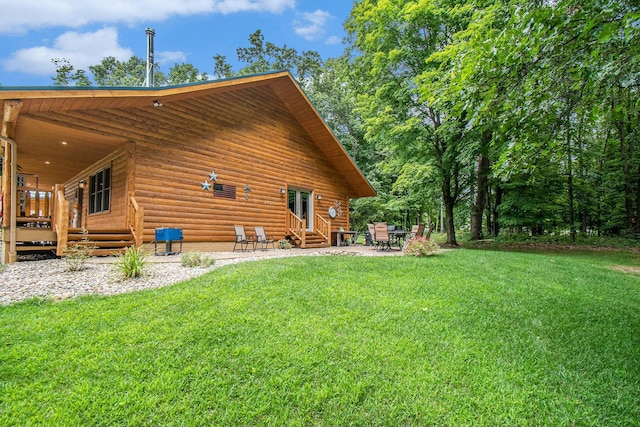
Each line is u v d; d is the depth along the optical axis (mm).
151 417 1881
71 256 5457
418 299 4105
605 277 6277
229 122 9766
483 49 2957
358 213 23719
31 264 6004
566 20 2621
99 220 9281
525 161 3508
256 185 10562
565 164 14734
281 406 2014
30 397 2000
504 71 3051
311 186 13008
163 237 7484
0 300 3658
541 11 2672
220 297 3787
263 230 10352
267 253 8750
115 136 7312
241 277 4664
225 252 8875
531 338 3096
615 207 16750
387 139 13953
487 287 4875
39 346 2570
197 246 8766
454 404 2082
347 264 6160
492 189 18812
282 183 11578
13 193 6316
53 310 3332
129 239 7375
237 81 8781
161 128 8117
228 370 2344
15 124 6480
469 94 3215
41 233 6672
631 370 2574
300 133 12516
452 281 5156
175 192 8312
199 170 8898
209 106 9227
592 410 2066
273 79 10242
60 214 6340
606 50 2766
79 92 5812
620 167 15688
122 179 7824
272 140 11242
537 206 13969
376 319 3373
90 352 2506
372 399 2102
